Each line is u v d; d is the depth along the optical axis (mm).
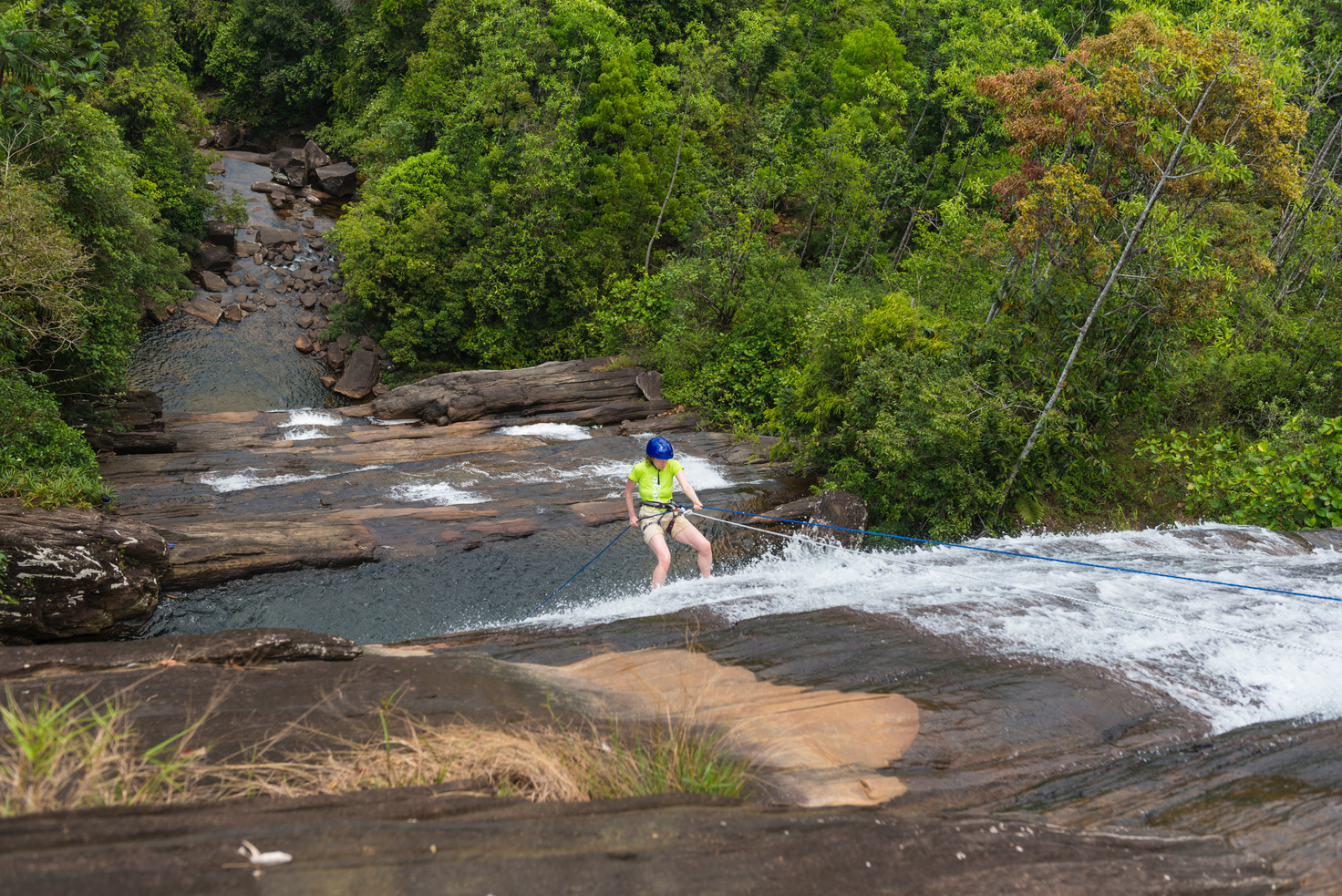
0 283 9766
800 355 14477
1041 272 11922
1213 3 15383
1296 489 9352
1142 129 10266
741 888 2043
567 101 24156
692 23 27438
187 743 2818
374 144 29031
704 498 11609
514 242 23875
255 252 26531
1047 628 5121
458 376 18391
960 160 25141
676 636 5203
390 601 8570
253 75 36781
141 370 21016
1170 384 12273
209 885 1729
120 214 13906
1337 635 4969
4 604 6820
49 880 1645
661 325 20219
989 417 10758
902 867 2256
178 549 8562
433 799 2373
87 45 10461
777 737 3650
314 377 23062
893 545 10422
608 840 2223
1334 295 15594
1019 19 19562
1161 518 11945
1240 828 2992
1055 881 2264
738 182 23797
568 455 13742
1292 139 10734
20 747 2180
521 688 3965
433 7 31016
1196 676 4430
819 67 29469
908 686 4277
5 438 9281
